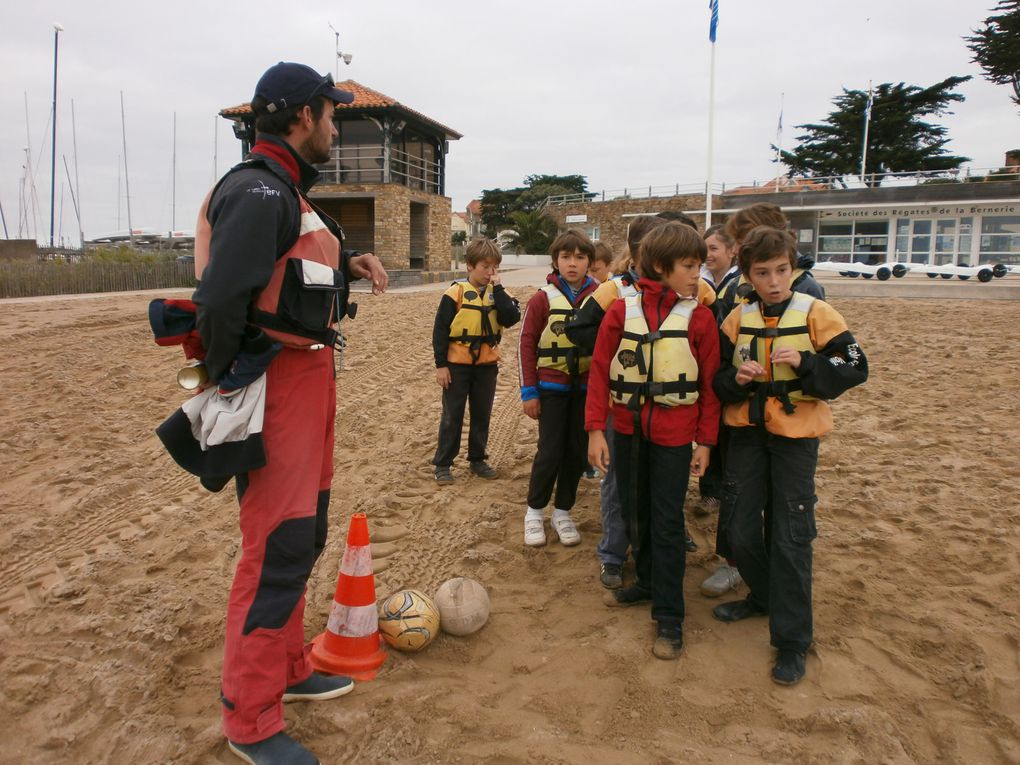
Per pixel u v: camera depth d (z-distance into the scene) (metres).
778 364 2.98
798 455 3.01
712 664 3.10
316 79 2.58
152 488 5.15
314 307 2.51
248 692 2.42
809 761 2.53
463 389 5.33
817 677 2.99
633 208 44.28
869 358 9.45
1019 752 2.54
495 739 2.65
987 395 7.22
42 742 2.60
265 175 2.42
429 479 5.50
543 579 3.93
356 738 2.63
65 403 7.11
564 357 4.20
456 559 4.15
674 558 3.19
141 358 9.27
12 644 3.20
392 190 27.62
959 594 3.54
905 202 33.09
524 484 5.41
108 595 3.61
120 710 2.77
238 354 2.35
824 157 55.47
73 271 21.28
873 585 3.67
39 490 4.98
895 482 5.03
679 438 3.19
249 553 2.50
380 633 3.20
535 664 3.14
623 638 3.30
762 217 3.80
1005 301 16.95
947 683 2.92
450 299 5.26
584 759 2.54
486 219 65.88
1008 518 4.32
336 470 5.67
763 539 3.34
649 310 3.25
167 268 24.84
